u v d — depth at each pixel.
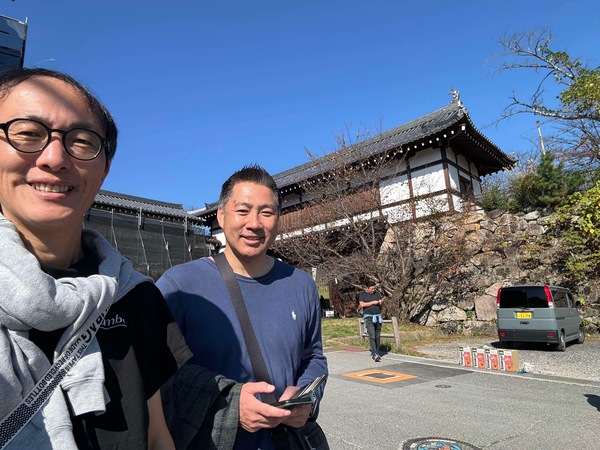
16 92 0.97
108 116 1.17
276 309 1.70
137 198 24.75
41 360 0.82
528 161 21.14
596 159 14.01
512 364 7.35
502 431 4.14
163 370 1.14
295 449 1.49
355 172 15.20
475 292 14.08
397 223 14.87
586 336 11.97
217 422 1.32
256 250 1.73
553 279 12.91
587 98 13.09
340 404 5.20
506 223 14.13
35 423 0.78
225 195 1.83
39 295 0.80
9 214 0.98
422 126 17.41
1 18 8.24
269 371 1.57
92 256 1.10
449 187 14.96
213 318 1.57
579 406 5.04
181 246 22.61
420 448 3.68
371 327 8.53
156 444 1.15
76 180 1.00
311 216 16.14
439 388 6.07
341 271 14.58
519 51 14.48
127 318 1.05
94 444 0.86
